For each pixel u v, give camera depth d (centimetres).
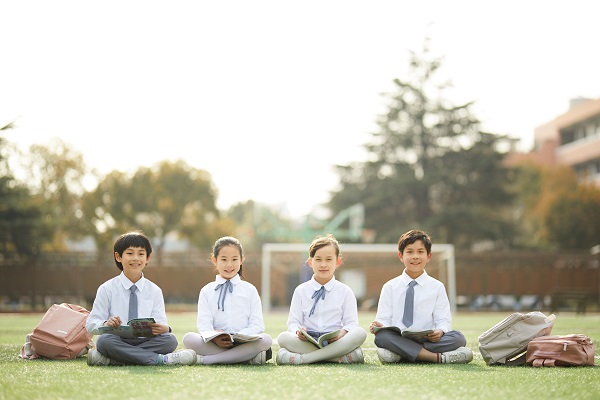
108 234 4869
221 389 564
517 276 3494
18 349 988
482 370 722
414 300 855
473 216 5344
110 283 813
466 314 3244
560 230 5300
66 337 842
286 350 797
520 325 793
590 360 785
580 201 5319
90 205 4784
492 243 5869
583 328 1675
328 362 802
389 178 5666
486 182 5591
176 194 5197
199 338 784
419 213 5691
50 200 4534
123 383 598
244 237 6794
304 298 849
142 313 809
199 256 3456
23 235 3756
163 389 565
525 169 6138
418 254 859
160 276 3450
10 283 3428
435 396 541
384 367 744
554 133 6700
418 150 5769
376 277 3622
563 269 3481
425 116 5738
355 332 796
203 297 827
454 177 5559
